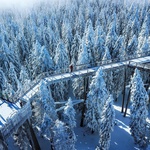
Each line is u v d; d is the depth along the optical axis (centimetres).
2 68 4166
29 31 6900
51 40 5344
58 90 3425
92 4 11288
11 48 4969
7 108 2205
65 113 2259
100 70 2580
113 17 7644
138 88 2472
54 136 2069
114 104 3966
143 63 3134
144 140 2669
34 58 3731
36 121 2681
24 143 2558
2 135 1719
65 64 3906
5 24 9088
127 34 6544
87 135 3045
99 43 4041
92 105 2741
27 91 2572
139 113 2527
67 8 10062
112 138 2938
